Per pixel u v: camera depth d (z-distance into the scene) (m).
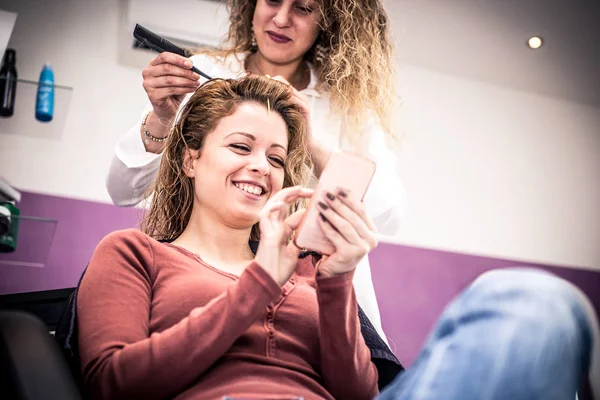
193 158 1.67
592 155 4.73
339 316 1.39
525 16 4.31
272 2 2.26
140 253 1.49
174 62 1.90
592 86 4.69
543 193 4.60
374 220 2.29
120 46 3.89
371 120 2.41
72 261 3.50
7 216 2.29
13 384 1.11
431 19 4.28
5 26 2.82
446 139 4.48
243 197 1.57
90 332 1.34
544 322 1.07
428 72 4.52
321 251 1.36
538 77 4.63
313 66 2.39
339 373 1.42
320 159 1.88
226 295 1.29
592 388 1.12
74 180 3.63
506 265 4.38
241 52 2.41
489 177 4.51
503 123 4.62
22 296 1.64
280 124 1.65
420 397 1.10
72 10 3.87
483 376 1.07
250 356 1.36
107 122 3.78
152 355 1.26
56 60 3.80
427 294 4.15
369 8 2.42
